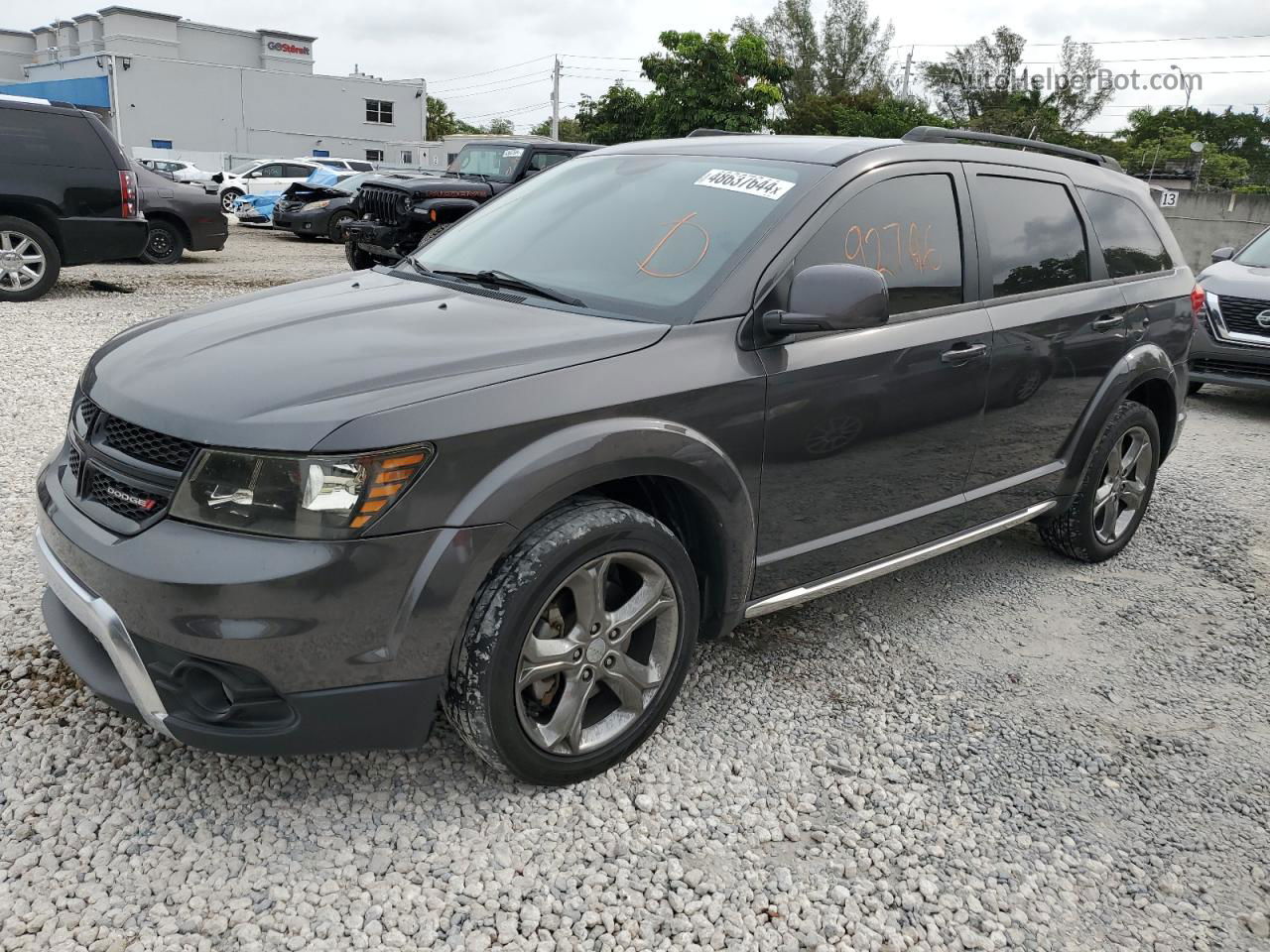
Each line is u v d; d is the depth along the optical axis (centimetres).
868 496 333
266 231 2303
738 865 251
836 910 238
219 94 4541
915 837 266
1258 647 389
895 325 330
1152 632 398
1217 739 323
